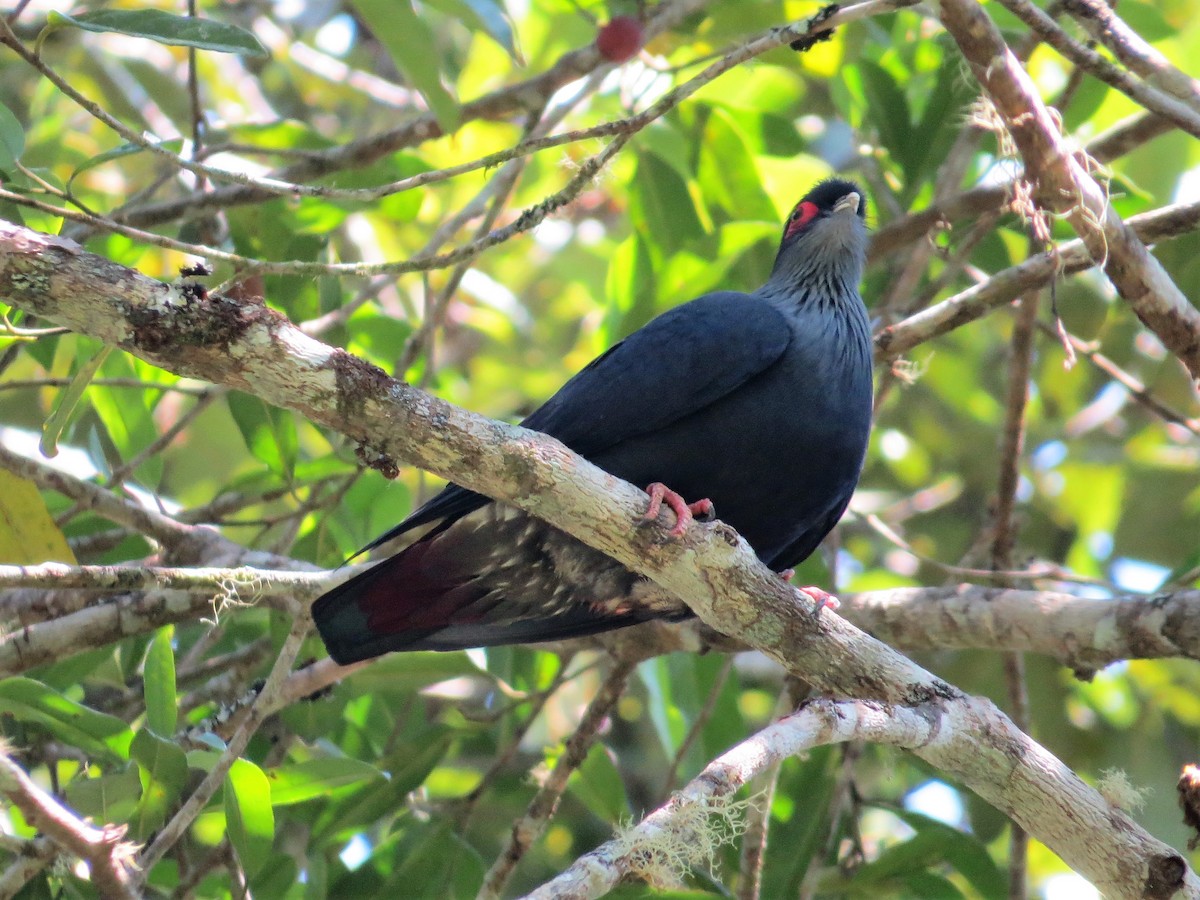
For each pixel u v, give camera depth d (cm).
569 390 911
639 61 1132
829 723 632
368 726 1211
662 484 809
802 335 889
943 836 1001
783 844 1051
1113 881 686
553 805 954
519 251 1653
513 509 834
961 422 1561
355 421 661
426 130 1130
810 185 1463
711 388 858
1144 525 1434
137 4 1497
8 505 894
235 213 1123
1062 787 694
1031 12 768
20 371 1437
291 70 1602
